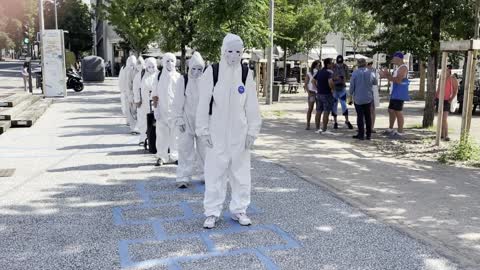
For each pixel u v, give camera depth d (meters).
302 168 8.31
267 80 20.09
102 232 5.19
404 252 4.73
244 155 5.41
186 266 4.36
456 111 17.72
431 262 4.51
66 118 14.81
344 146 10.53
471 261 4.54
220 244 4.90
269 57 19.78
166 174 7.77
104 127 12.89
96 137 11.27
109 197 6.48
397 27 12.95
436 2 11.48
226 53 5.19
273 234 5.19
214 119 5.28
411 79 44.84
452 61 14.09
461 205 6.31
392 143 10.94
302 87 31.02
